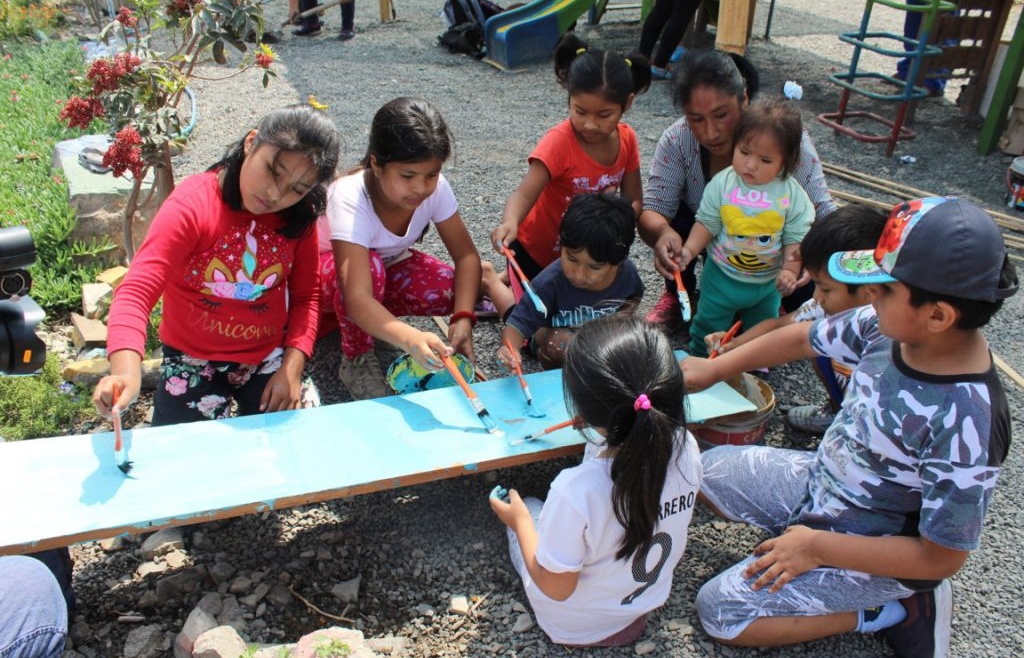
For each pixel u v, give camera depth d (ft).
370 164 9.23
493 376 10.96
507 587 8.03
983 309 5.86
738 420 8.84
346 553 8.31
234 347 8.67
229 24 10.80
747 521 8.38
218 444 7.78
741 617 7.33
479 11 25.36
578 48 11.21
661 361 6.20
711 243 10.63
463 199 15.67
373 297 9.32
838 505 7.36
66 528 6.59
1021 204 16.10
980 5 19.72
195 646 6.88
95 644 7.29
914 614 7.28
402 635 7.55
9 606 5.88
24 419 9.51
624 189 11.56
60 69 19.84
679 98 10.28
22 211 12.82
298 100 20.48
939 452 6.36
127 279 7.51
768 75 23.98
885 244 6.07
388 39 26.91
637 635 7.50
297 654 6.77
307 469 7.51
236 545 8.32
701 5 26.50
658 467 6.14
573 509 6.40
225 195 7.87
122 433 7.80
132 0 10.99
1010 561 8.55
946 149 19.15
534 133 19.27
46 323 11.36
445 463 7.69
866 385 6.98
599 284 9.71
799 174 10.52
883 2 18.11
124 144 10.21
